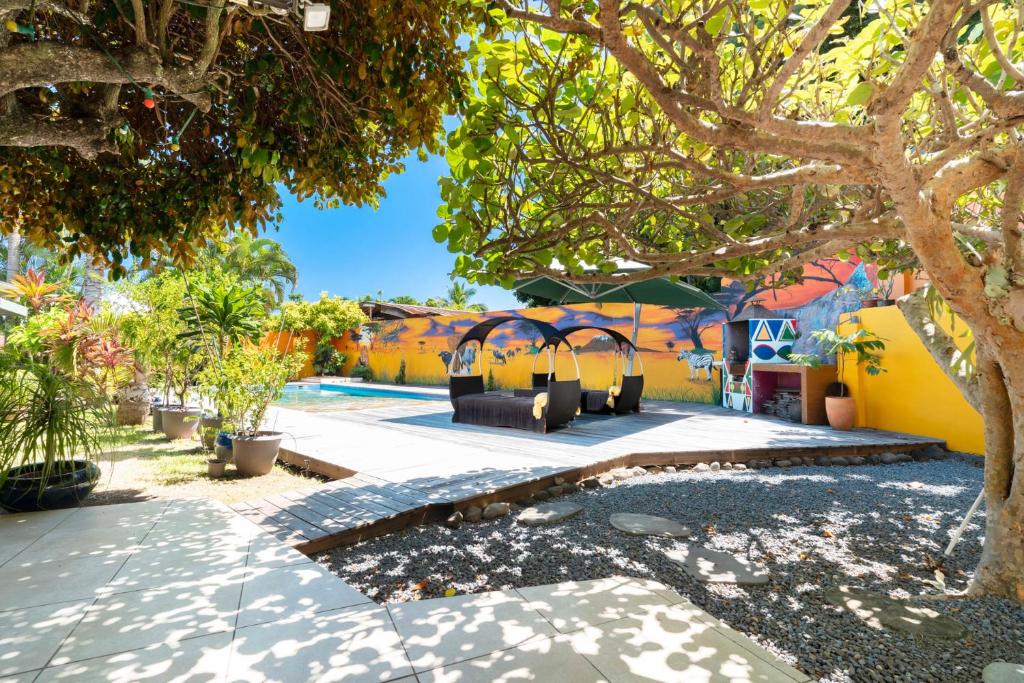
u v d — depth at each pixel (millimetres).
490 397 9281
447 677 1956
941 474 5961
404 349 21344
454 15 2521
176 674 1952
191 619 2381
